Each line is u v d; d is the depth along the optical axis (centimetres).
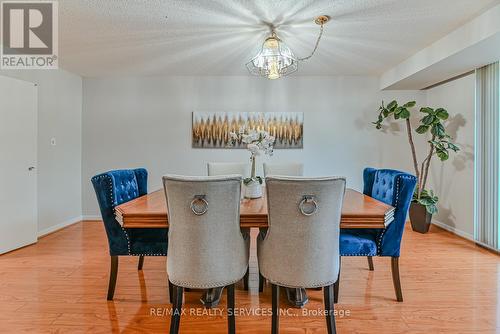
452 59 278
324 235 151
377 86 418
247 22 242
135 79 425
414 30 259
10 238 296
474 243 322
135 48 304
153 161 428
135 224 168
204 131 423
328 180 144
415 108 417
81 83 424
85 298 204
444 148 344
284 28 253
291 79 420
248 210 175
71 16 234
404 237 343
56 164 378
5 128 292
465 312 187
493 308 192
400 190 196
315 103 421
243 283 224
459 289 217
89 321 177
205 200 146
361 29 256
